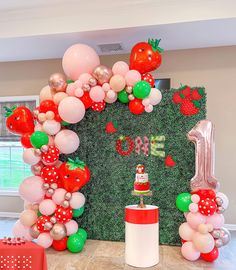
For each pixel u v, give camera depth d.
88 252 2.83
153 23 3.39
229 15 3.23
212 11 3.27
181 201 2.69
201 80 4.54
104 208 3.12
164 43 4.18
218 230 2.62
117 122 3.06
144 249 2.48
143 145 3.02
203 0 3.26
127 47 4.25
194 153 2.92
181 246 2.95
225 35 3.85
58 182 2.86
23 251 1.96
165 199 2.99
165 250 2.88
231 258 2.97
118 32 3.62
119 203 3.08
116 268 2.50
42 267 1.97
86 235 3.04
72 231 2.82
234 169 4.47
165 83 4.59
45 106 2.83
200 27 3.51
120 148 3.07
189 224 2.67
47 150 2.75
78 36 3.76
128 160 3.05
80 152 3.14
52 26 3.65
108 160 3.10
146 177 2.59
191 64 4.56
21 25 3.75
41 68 5.14
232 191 4.47
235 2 3.22
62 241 2.84
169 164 2.96
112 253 2.81
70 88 2.86
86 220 3.15
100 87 2.85
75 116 2.72
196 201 2.61
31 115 2.94
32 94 5.18
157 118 2.99
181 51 4.59
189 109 2.92
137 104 2.87
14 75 5.25
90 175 3.13
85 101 2.86
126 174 3.06
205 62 4.52
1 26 3.81
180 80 4.60
